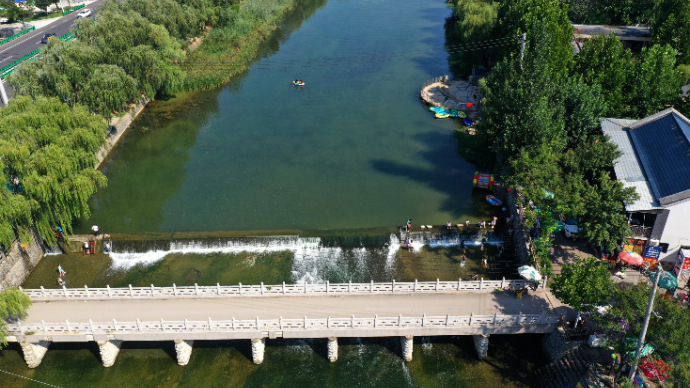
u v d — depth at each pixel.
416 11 194.00
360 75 139.62
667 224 60.78
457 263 73.56
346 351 60.38
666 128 71.94
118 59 104.62
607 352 53.50
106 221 83.88
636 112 88.56
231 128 113.88
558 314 56.72
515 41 104.19
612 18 145.75
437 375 57.28
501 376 56.88
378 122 115.44
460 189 90.88
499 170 89.06
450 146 105.56
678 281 61.16
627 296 46.84
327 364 58.81
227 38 154.25
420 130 111.94
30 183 63.97
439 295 61.50
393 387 56.06
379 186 92.38
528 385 55.69
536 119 74.62
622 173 67.50
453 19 178.50
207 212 85.81
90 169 72.62
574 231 70.50
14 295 55.75
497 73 88.88
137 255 76.50
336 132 111.38
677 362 46.12
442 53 152.25
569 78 86.50
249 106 123.94
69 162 68.38
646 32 128.88
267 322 55.91
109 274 72.38
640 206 61.41
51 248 76.56
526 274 59.34
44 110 72.50
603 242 62.97
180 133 112.06
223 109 122.69
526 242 70.94
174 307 60.41
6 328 55.81
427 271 72.06
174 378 57.31
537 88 78.44
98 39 103.25
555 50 95.94
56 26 164.38
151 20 128.00
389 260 74.69
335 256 75.94
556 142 73.69
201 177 96.12
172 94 129.88
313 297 61.69
